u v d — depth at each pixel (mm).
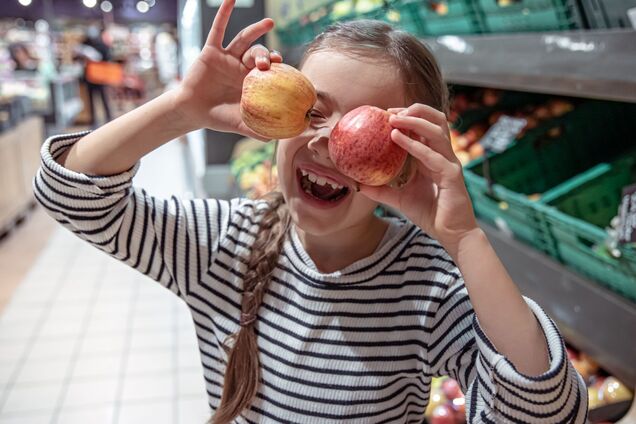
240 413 1041
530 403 767
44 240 4426
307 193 952
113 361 2768
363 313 1003
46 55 12383
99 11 16219
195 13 5055
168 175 6652
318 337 1006
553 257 1530
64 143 1009
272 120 855
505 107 2518
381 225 1083
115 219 1000
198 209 1107
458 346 933
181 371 2707
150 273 1081
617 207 1632
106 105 10672
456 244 834
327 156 884
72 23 16094
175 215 1078
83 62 10477
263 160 3775
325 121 881
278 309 1034
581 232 1361
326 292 1011
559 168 1994
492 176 1953
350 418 991
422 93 925
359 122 817
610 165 1674
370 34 899
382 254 1021
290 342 1014
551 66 1303
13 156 4738
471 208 838
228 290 1072
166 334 3027
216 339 1086
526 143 1995
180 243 1067
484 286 812
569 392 782
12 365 2705
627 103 2018
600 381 1572
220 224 1102
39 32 13641
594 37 1181
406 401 1038
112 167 983
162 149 8117
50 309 3271
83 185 949
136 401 2479
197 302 1090
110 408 2430
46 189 977
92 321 3143
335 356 998
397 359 995
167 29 16703
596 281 1383
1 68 10547
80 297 3428
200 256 1076
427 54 951
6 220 4480
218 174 4789
